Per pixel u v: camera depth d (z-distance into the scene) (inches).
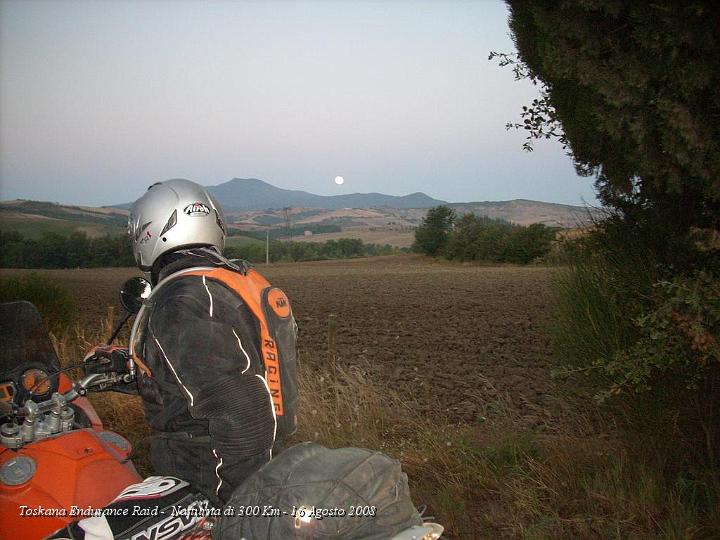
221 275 92.5
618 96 143.3
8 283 423.5
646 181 189.0
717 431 173.8
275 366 92.2
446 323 673.6
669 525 147.2
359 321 708.7
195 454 92.1
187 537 84.4
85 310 813.2
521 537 156.8
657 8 132.7
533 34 195.9
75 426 108.5
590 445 193.2
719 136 139.2
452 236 3496.6
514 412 256.8
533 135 221.1
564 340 213.6
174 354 86.1
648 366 154.6
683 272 156.5
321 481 77.3
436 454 201.8
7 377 109.7
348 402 240.1
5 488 93.1
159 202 99.6
